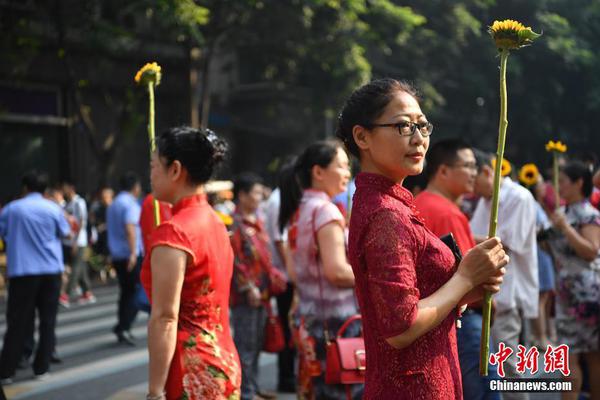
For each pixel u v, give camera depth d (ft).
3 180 87.04
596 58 120.47
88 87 94.89
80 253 61.00
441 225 19.24
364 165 11.81
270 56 92.94
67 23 79.25
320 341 20.76
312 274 21.03
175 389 14.37
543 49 116.16
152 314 14.14
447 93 123.13
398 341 10.41
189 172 15.38
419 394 10.85
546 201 35.88
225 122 115.03
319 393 20.71
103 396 31.24
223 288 15.33
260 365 38.29
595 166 38.06
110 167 84.23
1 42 78.38
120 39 84.28
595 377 25.36
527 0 114.93
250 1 77.77
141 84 16.58
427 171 21.09
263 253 29.27
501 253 11.05
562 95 126.41
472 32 112.16
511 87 120.98
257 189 29.40
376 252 10.66
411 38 102.99
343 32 87.04
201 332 14.65
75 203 61.57
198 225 14.80
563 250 25.86
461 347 19.53
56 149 93.35
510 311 23.08
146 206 26.71
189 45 83.76
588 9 122.72
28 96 88.63
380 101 11.29
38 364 34.42
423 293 11.02
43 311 34.78
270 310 29.63
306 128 113.50
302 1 79.41
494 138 138.00
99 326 49.14
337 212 20.77
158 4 69.26
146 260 14.89
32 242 34.37
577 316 25.21
